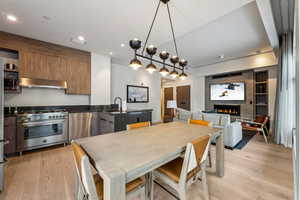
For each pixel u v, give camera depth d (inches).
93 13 84.4
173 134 67.1
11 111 117.6
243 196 62.6
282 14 96.0
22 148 106.2
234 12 93.9
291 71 121.2
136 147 49.7
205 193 56.8
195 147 47.3
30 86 120.5
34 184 71.2
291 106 121.7
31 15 86.4
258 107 196.7
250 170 84.4
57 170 84.7
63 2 74.6
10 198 61.3
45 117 116.6
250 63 186.2
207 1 72.3
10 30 105.7
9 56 118.2
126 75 211.5
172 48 157.5
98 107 160.6
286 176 77.7
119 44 132.2
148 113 156.7
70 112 132.3
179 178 48.4
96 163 37.7
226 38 132.7
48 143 118.3
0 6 77.6
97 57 159.6
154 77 250.4
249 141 140.1
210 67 230.1
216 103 239.6
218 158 78.0
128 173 34.1
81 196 52.4
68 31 107.1
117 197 32.4
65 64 137.6
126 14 85.0
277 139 132.0
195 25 96.7
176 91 304.5
